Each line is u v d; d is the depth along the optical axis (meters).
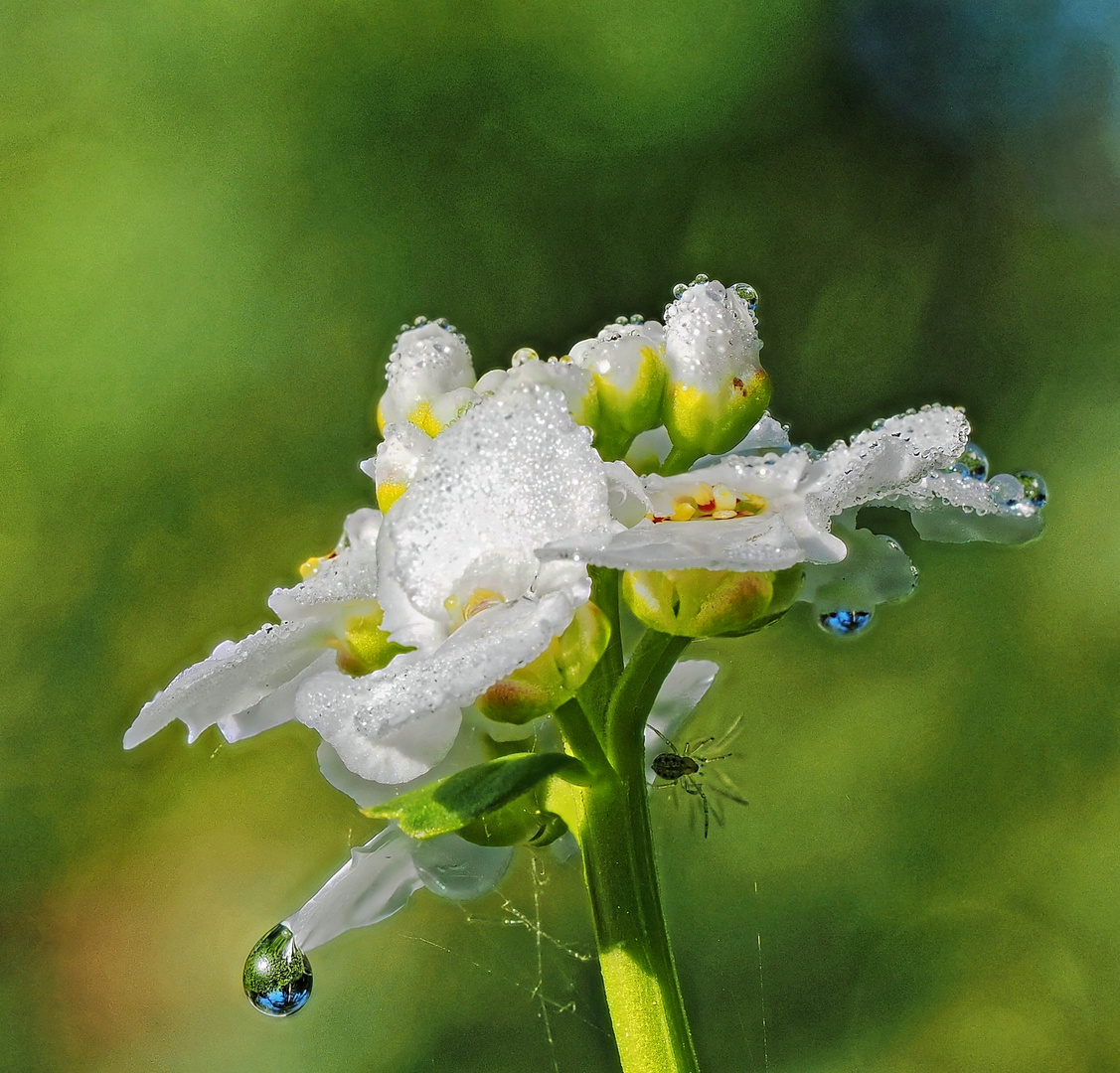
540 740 0.15
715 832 0.21
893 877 0.21
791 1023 0.20
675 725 0.16
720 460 0.15
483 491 0.14
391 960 0.21
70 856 0.22
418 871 0.15
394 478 0.15
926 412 0.15
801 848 0.21
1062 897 0.21
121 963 0.22
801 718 0.22
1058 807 0.22
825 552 0.14
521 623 0.14
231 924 0.21
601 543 0.14
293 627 0.15
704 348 0.15
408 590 0.14
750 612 0.15
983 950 0.21
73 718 0.22
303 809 0.22
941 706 0.22
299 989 0.15
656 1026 0.15
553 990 0.20
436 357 0.15
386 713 0.14
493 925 0.20
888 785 0.22
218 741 0.22
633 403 0.15
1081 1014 0.20
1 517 0.22
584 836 0.15
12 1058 0.21
